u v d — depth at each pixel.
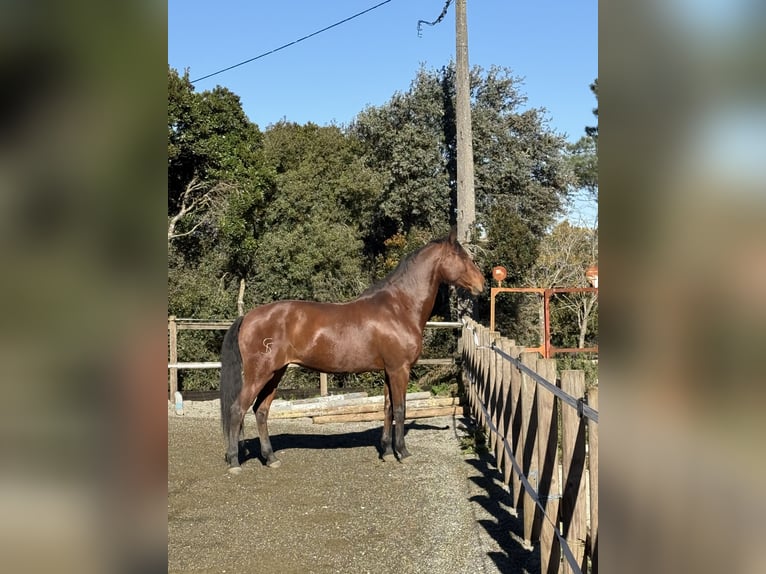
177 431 8.06
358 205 21.12
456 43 12.64
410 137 19.05
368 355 6.18
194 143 15.16
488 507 4.80
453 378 10.52
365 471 6.03
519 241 12.48
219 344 12.69
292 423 8.82
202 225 16.62
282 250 16.25
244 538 4.26
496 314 12.81
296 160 21.73
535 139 18.39
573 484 2.71
